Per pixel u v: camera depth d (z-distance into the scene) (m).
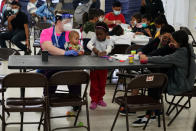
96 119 4.11
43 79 3.21
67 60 3.75
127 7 9.49
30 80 3.20
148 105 3.44
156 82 3.39
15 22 7.25
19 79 3.17
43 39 4.06
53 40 4.10
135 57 3.93
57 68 3.42
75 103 3.40
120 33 5.69
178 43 3.76
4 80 3.16
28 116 4.14
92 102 4.46
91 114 4.26
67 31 4.14
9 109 3.22
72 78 3.31
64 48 4.16
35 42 6.44
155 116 4.03
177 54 3.74
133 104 3.44
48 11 8.66
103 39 4.38
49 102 3.35
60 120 4.04
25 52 7.34
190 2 10.30
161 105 3.50
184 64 3.77
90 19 5.31
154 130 3.85
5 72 6.15
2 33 7.29
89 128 3.51
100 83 4.45
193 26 10.21
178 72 3.79
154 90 3.84
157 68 4.01
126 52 4.77
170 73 3.86
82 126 3.60
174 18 10.88
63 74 3.26
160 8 8.02
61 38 4.12
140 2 9.46
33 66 3.38
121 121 4.07
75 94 3.91
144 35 6.24
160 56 3.75
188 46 3.79
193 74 3.85
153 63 3.71
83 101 3.44
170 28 4.04
